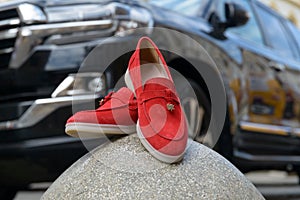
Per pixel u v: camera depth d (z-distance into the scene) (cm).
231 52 364
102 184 142
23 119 276
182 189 139
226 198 141
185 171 144
